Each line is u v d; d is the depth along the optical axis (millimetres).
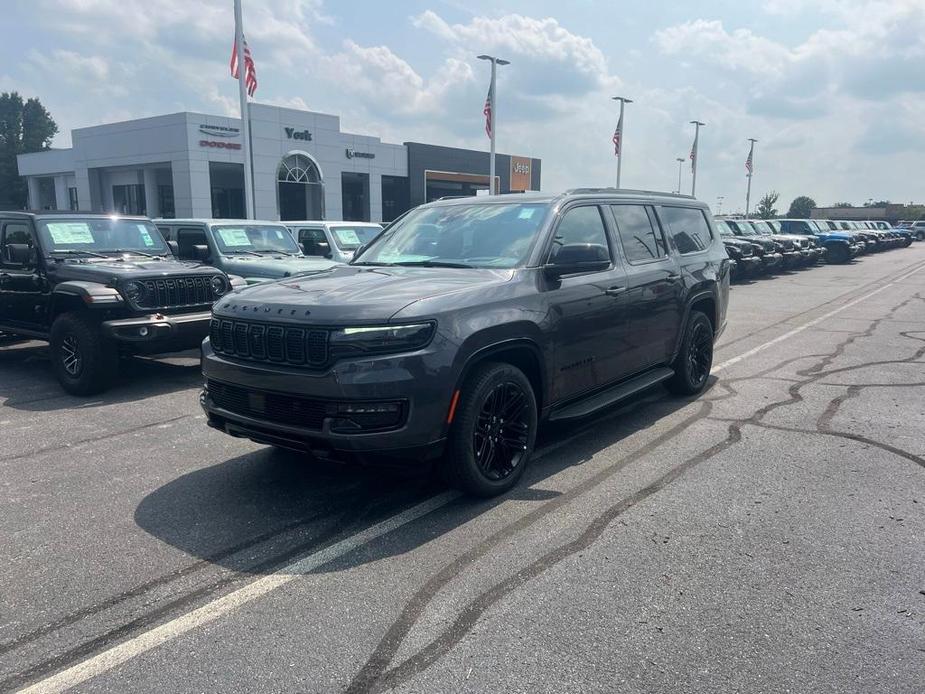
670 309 6445
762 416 6469
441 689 2707
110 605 3342
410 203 46438
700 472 5031
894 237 44219
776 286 20172
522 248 5059
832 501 4496
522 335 4602
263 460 5414
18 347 10609
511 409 4680
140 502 4598
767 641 3000
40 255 8133
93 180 38750
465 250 5270
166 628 3145
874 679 2750
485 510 4402
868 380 7898
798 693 2672
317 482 4926
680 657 2893
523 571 3621
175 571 3670
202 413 6840
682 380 6973
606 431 6047
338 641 3027
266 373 4172
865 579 3518
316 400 4000
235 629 3131
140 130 35000
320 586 3500
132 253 8906
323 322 4000
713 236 7699
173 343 7672
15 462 5395
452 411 4164
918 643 2980
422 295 4230
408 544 3945
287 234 12742
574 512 4355
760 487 4742
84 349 7309
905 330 11609
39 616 3250
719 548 3859
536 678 2768
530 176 57031
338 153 40656
